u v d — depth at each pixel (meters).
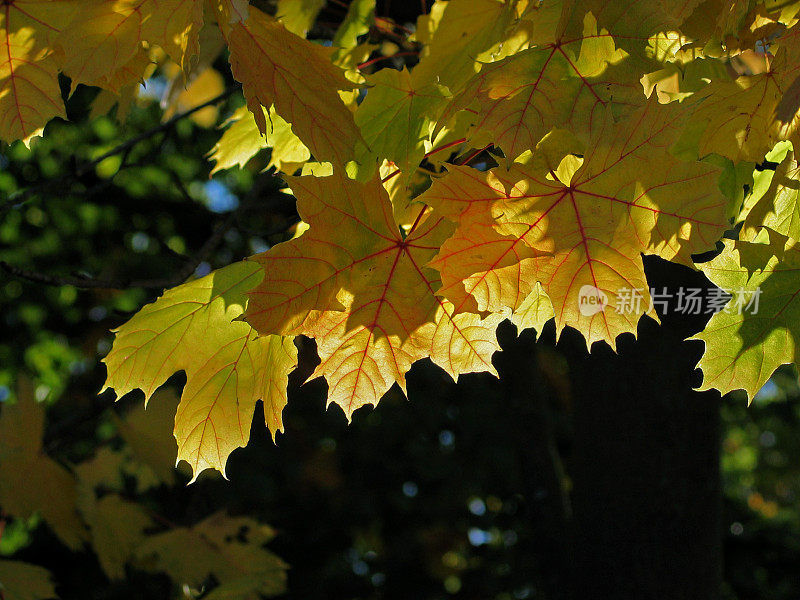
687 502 1.44
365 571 3.76
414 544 3.70
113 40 0.99
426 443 3.69
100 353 3.48
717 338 1.02
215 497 3.10
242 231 1.40
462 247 0.96
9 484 1.52
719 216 0.95
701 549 1.45
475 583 3.63
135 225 3.66
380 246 0.97
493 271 0.97
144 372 1.04
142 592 2.36
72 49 0.99
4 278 3.51
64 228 3.58
